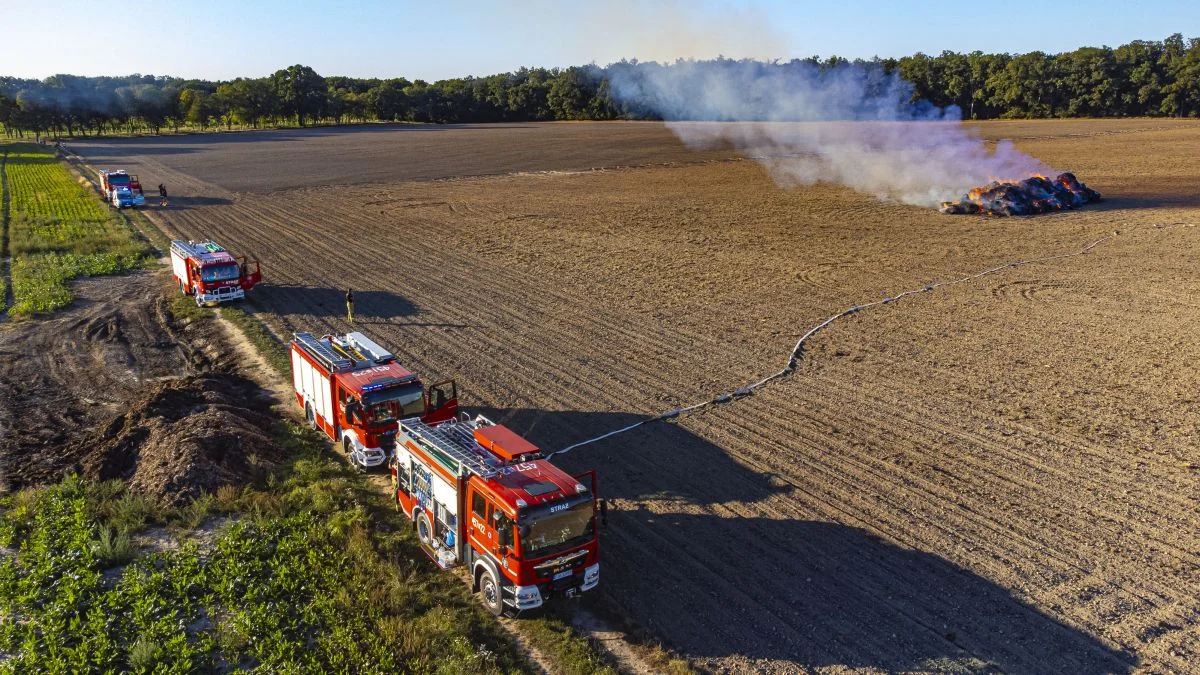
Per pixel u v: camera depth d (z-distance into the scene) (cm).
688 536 1794
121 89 17400
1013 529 1795
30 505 1875
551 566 1459
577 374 2800
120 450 2100
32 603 1521
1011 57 15388
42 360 2995
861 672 1366
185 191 7638
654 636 1462
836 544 1750
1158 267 4169
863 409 2473
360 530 1767
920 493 1959
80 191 7494
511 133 15175
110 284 4144
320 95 19100
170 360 3016
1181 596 1552
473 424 1841
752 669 1376
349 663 1362
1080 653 1407
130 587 1554
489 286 4028
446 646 1426
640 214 6216
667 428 2358
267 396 2639
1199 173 7650
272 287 4041
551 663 1399
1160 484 1983
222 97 17738
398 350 3056
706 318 3456
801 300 3722
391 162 10219
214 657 1390
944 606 1540
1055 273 4109
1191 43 16700
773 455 2173
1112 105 15525
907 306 3588
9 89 19600
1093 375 2716
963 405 2491
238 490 1942
